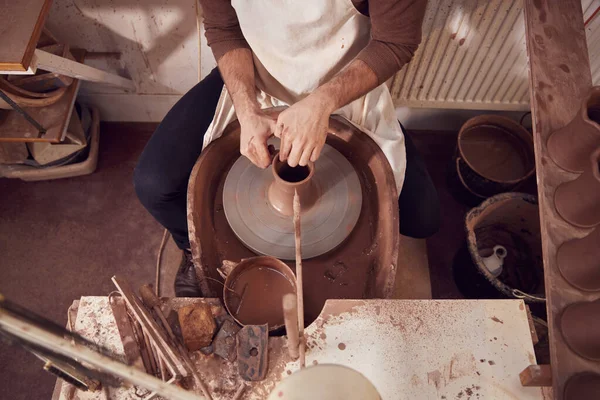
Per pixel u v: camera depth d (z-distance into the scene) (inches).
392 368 39.2
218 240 58.1
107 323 40.9
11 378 78.0
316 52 57.2
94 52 86.1
